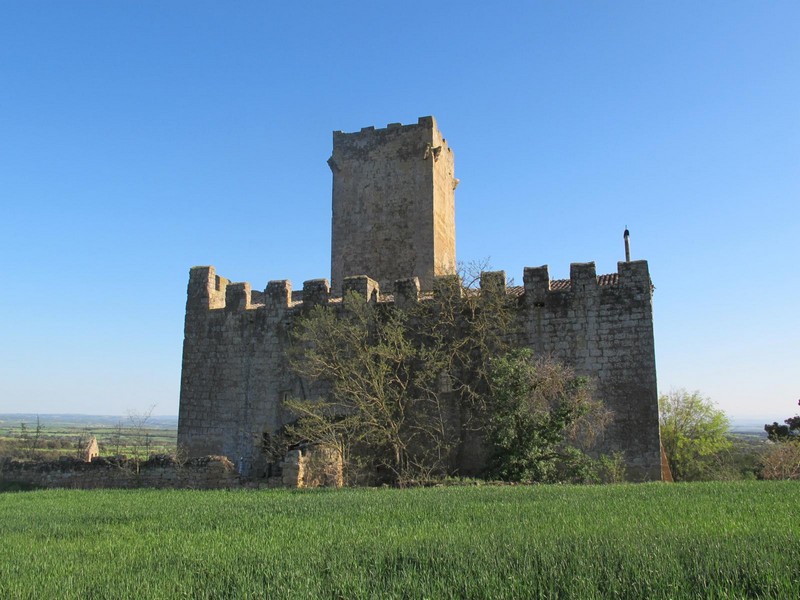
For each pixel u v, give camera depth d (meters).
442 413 31.17
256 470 34.28
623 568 9.13
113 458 32.16
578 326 30.06
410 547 11.32
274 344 35.53
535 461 27.41
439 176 42.12
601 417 28.50
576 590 8.45
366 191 42.25
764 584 8.40
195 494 25.00
